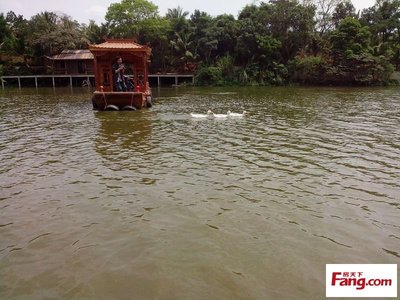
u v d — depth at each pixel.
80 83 58.47
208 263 5.47
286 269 5.32
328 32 61.94
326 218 7.00
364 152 12.05
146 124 18.03
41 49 59.53
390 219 6.98
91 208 7.50
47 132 16.11
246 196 8.07
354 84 52.03
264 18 58.69
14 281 5.08
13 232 6.50
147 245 6.00
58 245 6.04
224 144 13.27
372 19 62.69
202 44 59.44
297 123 18.28
